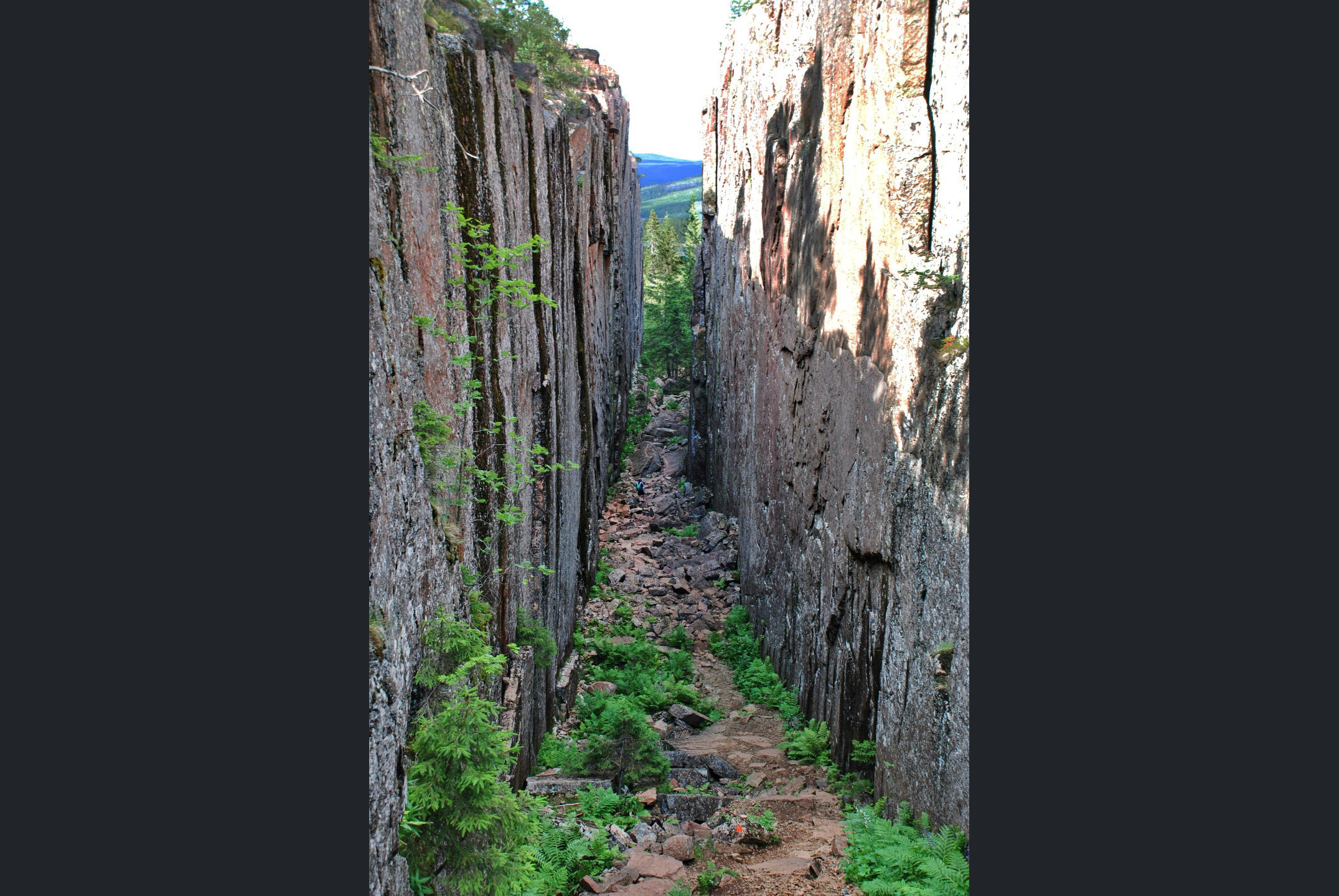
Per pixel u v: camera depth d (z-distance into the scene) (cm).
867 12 1323
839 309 1512
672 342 6094
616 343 4025
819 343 1675
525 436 1382
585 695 1703
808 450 1761
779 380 2123
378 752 525
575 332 2217
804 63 1853
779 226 2141
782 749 1506
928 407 1029
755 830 1051
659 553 3053
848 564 1405
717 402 3409
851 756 1316
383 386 589
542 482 1543
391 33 729
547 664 1292
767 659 2102
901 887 828
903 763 1068
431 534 711
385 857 523
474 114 1115
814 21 1756
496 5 1656
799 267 1888
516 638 1260
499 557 1127
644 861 936
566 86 2639
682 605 2578
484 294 1088
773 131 2239
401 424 645
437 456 782
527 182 1467
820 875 920
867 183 1322
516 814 661
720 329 3344
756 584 2344
